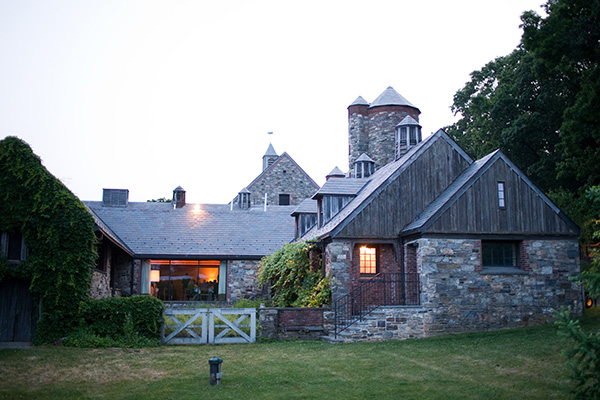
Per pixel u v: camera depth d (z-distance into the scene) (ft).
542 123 87.61
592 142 64.28
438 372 39.09
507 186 62.85
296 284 73.72
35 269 53.11
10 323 53.57
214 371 36.45
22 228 53.72
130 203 130.31
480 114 104.17
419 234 60.85
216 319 63.36
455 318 58.80
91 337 51.70
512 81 98.12
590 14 57.11
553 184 88.84
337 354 47.21
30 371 40.37
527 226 62.49
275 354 47.73
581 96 61.72
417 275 61.52
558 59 60.44
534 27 61.00
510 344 48.85
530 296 61.00
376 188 66.44
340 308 62.75
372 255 67.77
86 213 55.31
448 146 70.13
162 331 54.44
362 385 35.73
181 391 34.81
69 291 53.42
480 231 61.00
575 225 63.82
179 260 92.32
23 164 54.39
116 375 39.42
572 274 62.59
